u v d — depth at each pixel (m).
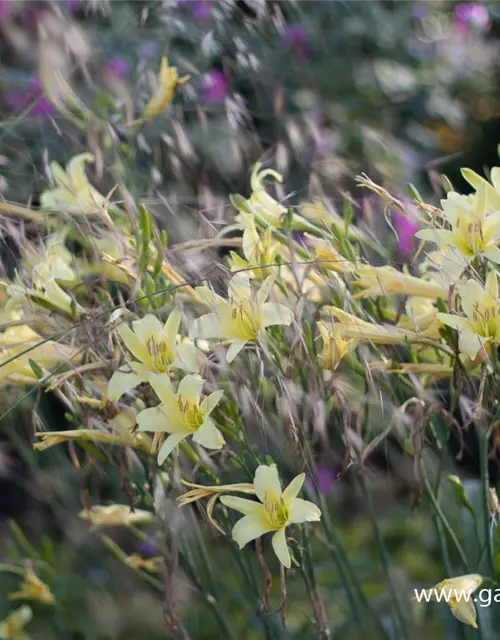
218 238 1.33
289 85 2.55
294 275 1.25
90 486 2.05
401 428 1.29
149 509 1.60
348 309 1.29
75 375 1.29
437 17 3.18
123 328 1.26
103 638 2.12
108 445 1.39
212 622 1.92
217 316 1.24
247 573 1.49
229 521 1.35
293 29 2.53
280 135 1.85
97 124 1.45
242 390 1.24
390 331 1.26
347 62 2.93
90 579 2.23
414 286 1.28
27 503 2.56
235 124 1.65
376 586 1.92
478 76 3.22
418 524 2.31
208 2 1.66
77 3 1.96
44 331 1.32
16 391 1.45
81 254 1.43
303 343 1.24
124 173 1.45
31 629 2.15
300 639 1.74
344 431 1.29
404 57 3.03
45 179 1.50
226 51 1.88
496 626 1.51
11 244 1.39
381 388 1.31
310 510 1.23
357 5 2.93
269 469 1.24
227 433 1.29
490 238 1.24
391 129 2.93
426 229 1.26
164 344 1.26
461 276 1.25
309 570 1.39
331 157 1.83
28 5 2.03
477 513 1.59
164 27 1.80
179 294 1.30
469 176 1.29
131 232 1.34
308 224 1.33
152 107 1.47
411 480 1.61
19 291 1.33
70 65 1.70
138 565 1.53
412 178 2.74
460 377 1.24
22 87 2.11
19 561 1.80
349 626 1.70
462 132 3.34
